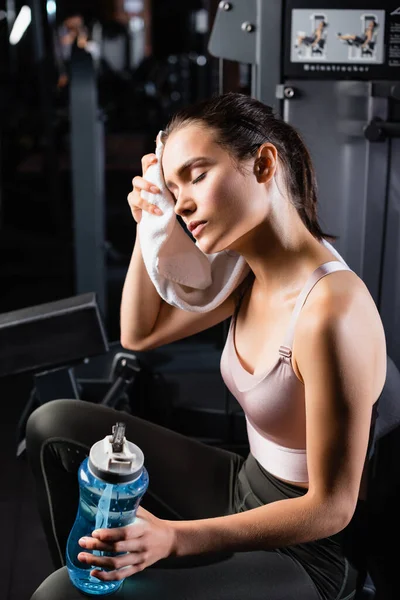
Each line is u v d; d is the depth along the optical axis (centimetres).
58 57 677
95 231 306
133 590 115
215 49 186
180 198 120
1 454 248
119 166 673
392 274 191
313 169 129
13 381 298
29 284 420
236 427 232
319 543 125
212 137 116
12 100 597
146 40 1326
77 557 113
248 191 117
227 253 138
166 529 112
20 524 212
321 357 112
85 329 173
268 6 180
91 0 1110
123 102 826
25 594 184
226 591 118
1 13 611
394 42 179
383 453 186
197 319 149
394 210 188
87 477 111
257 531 113
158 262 137
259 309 132
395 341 192
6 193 575
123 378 208
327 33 180
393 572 180
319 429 112
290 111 185
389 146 184
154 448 144
